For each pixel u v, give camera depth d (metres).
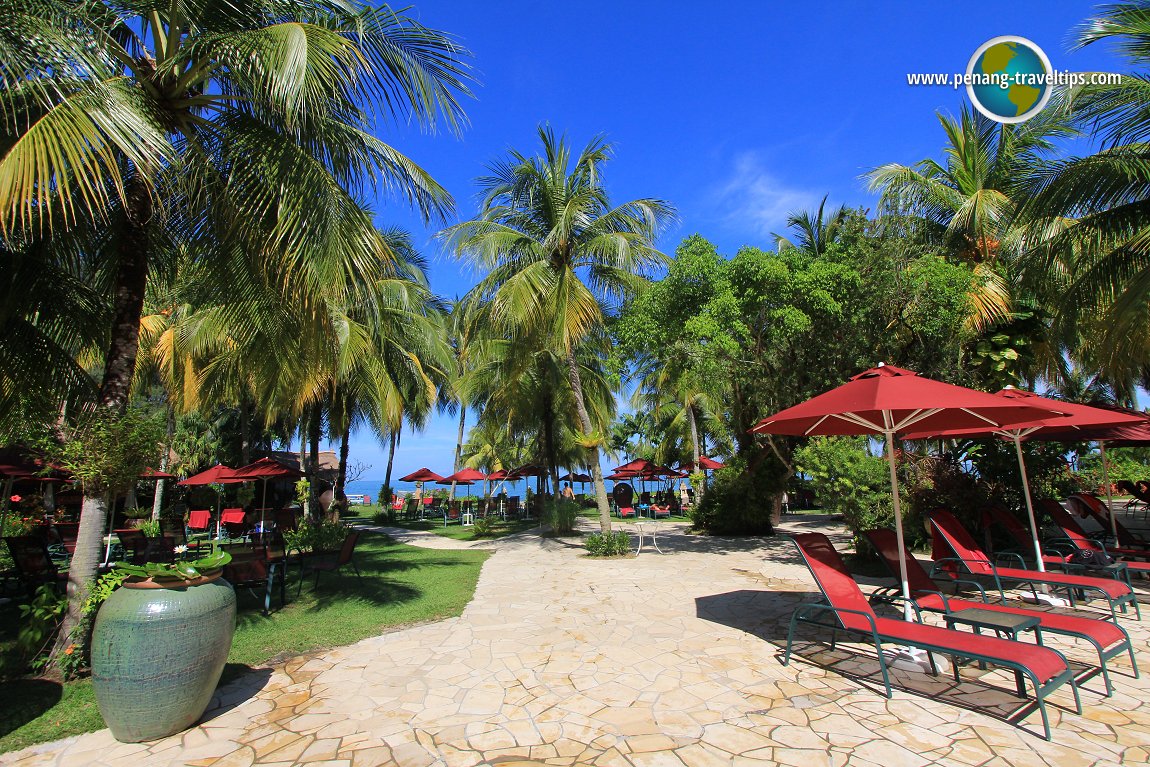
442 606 7.24
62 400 6.91
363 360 13.92
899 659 4.77
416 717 3.89
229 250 6.39
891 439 5.03
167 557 9.63
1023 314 10.24
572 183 12.60
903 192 11.56
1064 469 10.16
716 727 3.61
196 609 3.73
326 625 6.38
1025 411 5.05
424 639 5.82
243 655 5.29
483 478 25.05
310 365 7.27
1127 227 8.38
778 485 15.34
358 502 42.41
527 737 3.55
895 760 3.13
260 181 5.61
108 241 6.33
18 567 7.81
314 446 18.81
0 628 6.59
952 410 5.40
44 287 6.39
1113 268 8.42
